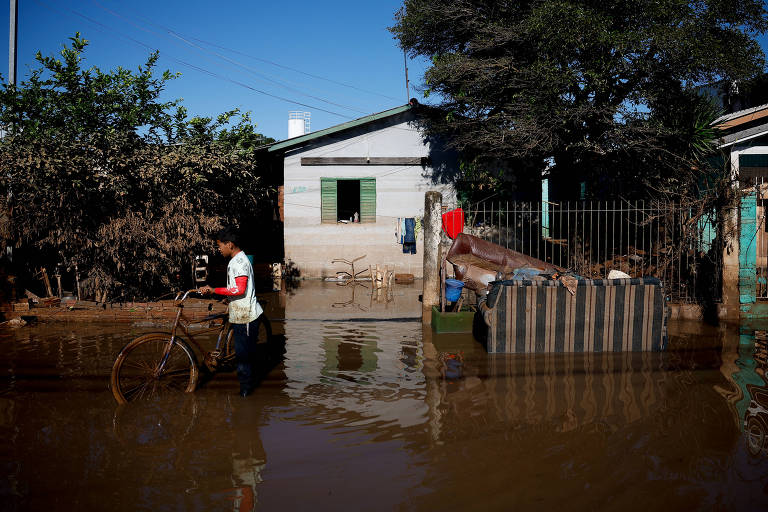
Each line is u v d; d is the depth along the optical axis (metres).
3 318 8.42
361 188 15.67
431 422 4.49
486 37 12.77
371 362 6.35
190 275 11.01
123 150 9.75
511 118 12.26
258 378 5.74
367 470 3.64
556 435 4.20
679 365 6.11
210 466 3.71
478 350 6.91
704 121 11.69
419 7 13.67
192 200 10.15
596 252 12.28
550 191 19.28
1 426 4.40
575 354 6.66
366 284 14.34
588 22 10.03
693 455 3.84
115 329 8.05
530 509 3.14
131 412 4.73
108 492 3.35
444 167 15.67
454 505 3.19
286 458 3.83
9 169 8.45
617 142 11.59
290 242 15.55
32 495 3.31
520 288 6.68
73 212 8.84
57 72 10.33
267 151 14.93
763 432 4.23
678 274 9.24
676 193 10.77
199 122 11.34
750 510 3.12
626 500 3.24
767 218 9.05
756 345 7.01
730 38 10.51
